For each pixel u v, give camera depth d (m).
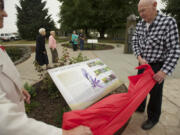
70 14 30.33
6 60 0.84
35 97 3.13
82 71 2.30
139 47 2.41
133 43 2.51
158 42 2.03
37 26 32.59
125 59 8.51
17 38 34.16
